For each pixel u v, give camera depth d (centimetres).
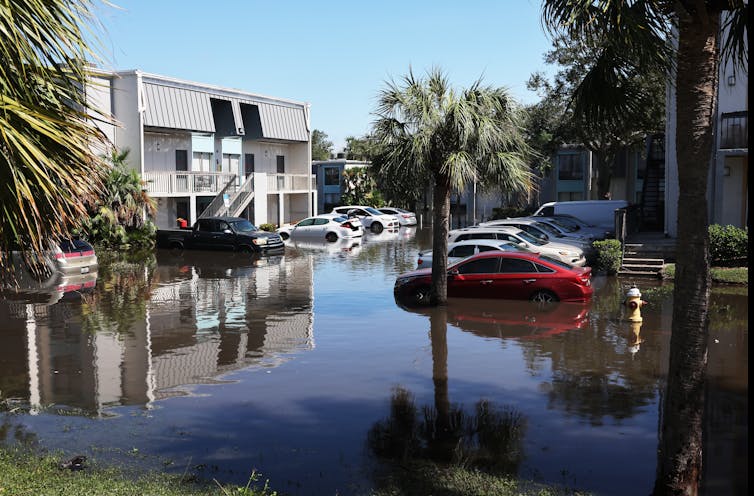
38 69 470
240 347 1280
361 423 852
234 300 1817
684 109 626
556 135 4016
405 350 1235
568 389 984
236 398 966
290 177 4603
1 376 1095
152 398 970
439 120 1498
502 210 4778
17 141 429
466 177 1506
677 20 651
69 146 454
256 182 4181
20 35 452
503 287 1702
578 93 809
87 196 488
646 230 3188
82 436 819
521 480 672
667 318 1492
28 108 443
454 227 4709
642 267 2208
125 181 3203
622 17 593
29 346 1302
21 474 666
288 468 714
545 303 1664
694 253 623
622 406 903
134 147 3456
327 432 821
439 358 1173
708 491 647
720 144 2359
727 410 880
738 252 2067
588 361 1141
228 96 4091
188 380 1062
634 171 4559
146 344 1312
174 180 3644
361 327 1441
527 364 1127
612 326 1414
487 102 1496
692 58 621
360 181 5991
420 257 2019
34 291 1984
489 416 870
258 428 841
